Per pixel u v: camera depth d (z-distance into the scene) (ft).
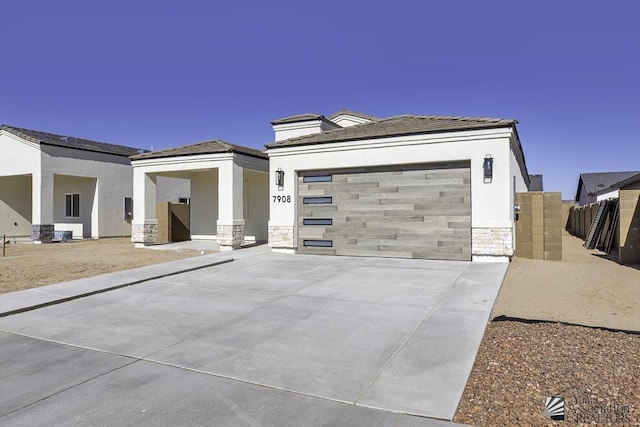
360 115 66.80
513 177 39.83
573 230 84.99
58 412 13.06
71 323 22.85
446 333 19.19
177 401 13.64
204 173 68.80
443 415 12.32
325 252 44.11
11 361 17.54
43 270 40.11
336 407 13.05
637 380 13.70
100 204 78.48
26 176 81.46
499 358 16.07
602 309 23.25
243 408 13.09
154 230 61.16
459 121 40.16
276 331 20.44
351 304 24.70
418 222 39.86
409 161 39.60
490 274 31.53
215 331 20.76
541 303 24.52
